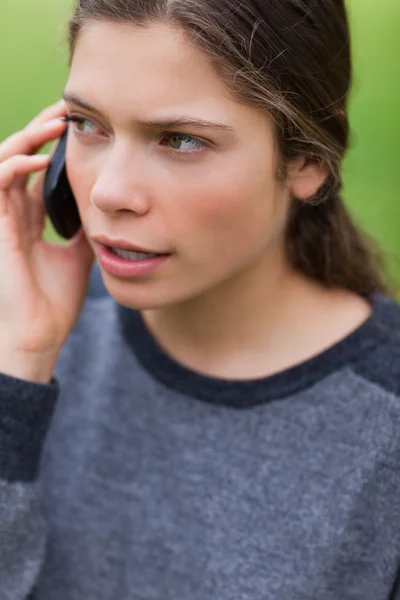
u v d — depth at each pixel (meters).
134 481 1.22
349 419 1.14
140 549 1.20
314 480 1.14
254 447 1.17
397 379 1.14
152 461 1.22
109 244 1.03
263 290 1.17
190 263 1.02
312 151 1.08
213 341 1.20
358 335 1.17
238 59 0.95
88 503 1.24
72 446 1.28
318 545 1.12
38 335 1.17
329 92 1.09
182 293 1.04
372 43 3.93
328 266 1.23
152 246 1.00
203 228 1.00
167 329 1.22
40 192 1.28
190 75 0.94
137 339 1.25
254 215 1.03
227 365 1.20
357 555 1.13
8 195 1.25
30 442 1.12
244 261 1.05
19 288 1.19
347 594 1.14
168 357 1.22
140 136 0.97
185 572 1.18
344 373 1.15
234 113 0.97
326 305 1.21
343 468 1.13
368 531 1.13
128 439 1.24
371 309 1.22
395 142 3.35
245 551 1.15
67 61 1.15
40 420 1.13
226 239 1.02
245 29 0.96
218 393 1.18
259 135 1.00
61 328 1.21
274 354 1.18
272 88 0.99
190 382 1.20
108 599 1.21
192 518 1.18
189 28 0.92
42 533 1.18
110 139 1.01
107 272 1.05
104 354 1.29
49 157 1.23
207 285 1.05
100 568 1.22
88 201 1.05
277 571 1.13
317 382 1.15
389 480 1.12
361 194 3.09
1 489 1.10
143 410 1.23
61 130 1.23
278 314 1.19
